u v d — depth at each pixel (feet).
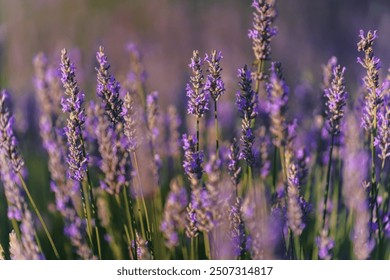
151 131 2.49
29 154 2.90
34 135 2.95
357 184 2.41
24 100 3.03
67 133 2.18
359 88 2.55
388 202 2.38
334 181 2.54
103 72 2.19
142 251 2.23
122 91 2.63
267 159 2.48
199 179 2.15
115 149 2.27
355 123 2.47
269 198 2.43
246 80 2.21
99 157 2.53
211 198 2.08
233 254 2.19
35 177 2.83
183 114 2.91
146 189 2.47
